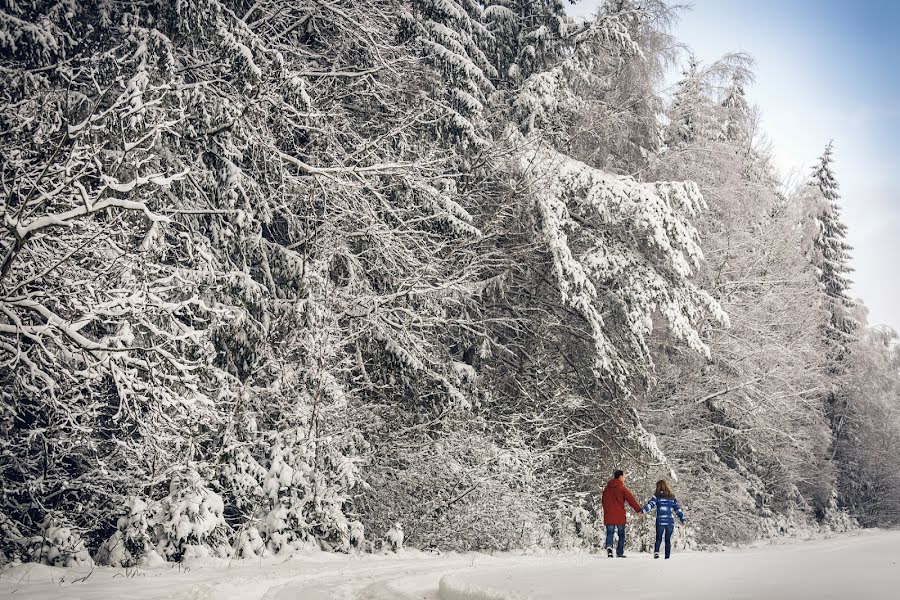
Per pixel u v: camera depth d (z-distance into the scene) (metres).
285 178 16.97
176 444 12.29
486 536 17.77
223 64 15.81
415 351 18.36
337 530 14.29
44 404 11.46
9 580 9.45
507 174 22.33
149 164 13.86
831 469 44.78
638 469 23.42
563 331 23.98
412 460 17.42
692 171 29.06
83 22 14.88
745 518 31.45
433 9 21.59
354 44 19.61
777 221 33.09
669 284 22.91
